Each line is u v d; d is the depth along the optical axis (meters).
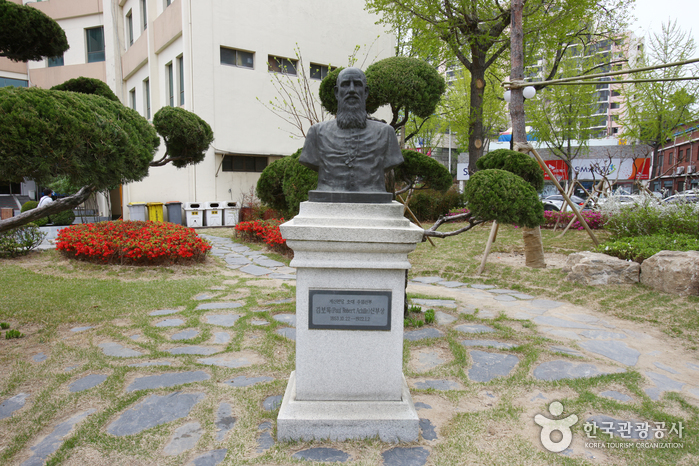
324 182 2.83
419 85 4.44
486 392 3.03
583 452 2.34
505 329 4.37
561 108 20.06
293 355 3.64
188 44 13.43
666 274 5.52
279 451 2.33
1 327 4.32
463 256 8.46
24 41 4.51
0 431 2.50
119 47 18.48
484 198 4.04
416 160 4.71
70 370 3.33
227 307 5.20
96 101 3.66
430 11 11.70
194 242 7.86
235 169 15.07
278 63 15.31
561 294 5.82
